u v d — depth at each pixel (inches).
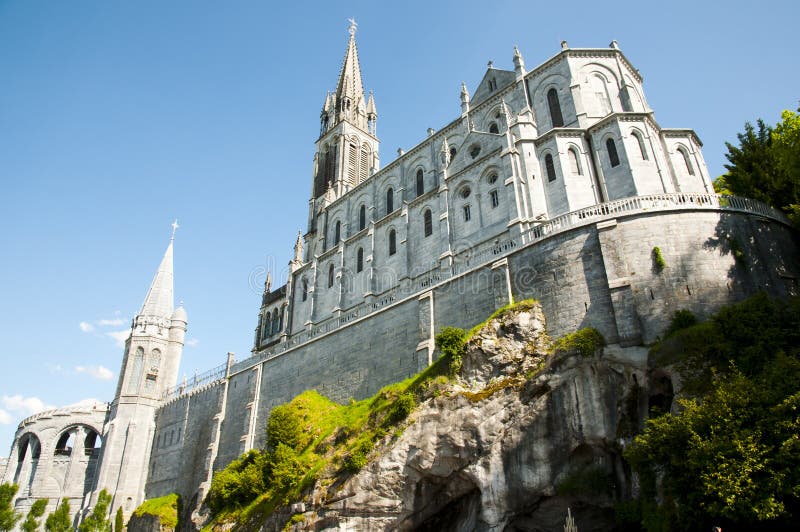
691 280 1275.8
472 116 2480.3
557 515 1203.9
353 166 3572.8
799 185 1536.7
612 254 1343.5
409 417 1407.5
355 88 3909.9
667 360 1148.5
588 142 1959.9
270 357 2359.7
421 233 2304.4
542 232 1553.9
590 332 1283.2
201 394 2687.0
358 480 1401.3
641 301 1272.1
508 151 1962.4
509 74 2448.3
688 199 1393.9
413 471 1350.9
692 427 925.8
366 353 1884.8
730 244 1328.7
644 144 1872.5
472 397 1339.8
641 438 1003.3
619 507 1101.1
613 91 2182.6
